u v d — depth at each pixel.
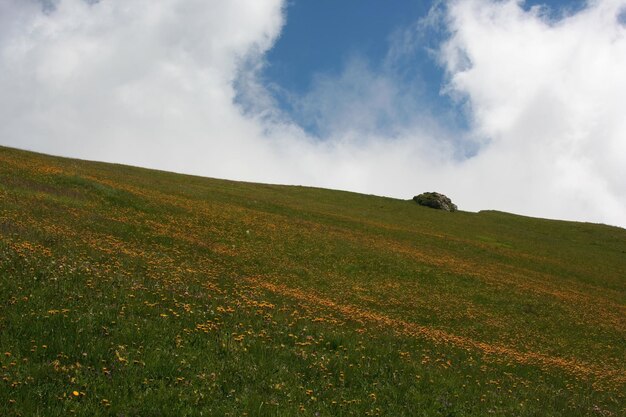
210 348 13.82
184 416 9.85
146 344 12.98
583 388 20.44
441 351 20.58
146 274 22.41
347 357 15.80
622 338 36.41
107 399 9.81
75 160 75.44
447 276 44.84
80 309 14.48
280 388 12.19
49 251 21.48
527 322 35.94
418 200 109.19
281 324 18.00
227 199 68.00
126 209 44.09
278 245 44.28
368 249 49.59
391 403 12.97
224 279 26.61
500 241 81.00
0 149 60.44
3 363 10.36
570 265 69.25
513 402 15.38
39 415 8.83
